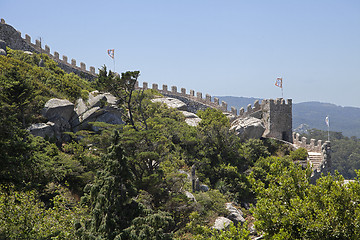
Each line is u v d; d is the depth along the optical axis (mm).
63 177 30703
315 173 55312
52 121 40031
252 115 66812
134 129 35812
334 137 191000
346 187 19234
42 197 27359
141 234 20453
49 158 29266
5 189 20578
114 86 38812
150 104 50438
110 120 44531
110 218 21312
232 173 47188
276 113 65625
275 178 21453
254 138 59406
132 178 23219
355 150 165125
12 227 18656
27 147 22375
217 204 38312
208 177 46906
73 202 28750
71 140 41188
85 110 44312
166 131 44875
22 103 35562
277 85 66688
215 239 21750
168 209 29875
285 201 20188
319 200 19031
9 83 35125
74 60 68500
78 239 19797
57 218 19688
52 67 57156
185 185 38781
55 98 42906
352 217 17734
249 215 41719
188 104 69375
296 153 58812
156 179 30703
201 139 50469
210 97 71375
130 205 23312
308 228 17625
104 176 22828
